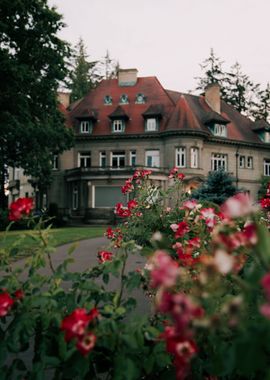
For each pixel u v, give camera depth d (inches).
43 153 1159.0
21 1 966.4
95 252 532.4
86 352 70.2
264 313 46.9
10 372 97.7
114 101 1765.5
